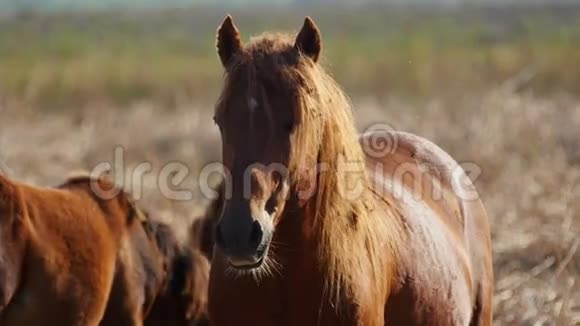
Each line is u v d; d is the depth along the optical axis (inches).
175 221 630.5
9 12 3425.2
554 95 1220.5
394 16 3292.3
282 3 5979.3
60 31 2491.4
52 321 385.7
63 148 914.1
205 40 2329.0
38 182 755.4
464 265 370.3
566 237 594.2
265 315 309.0
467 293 369.7
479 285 390.3
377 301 312.2
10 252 371.9
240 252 276.1
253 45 295.3
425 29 2561.5
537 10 3014.3
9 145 905.5
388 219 329.4
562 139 915.4
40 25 2645.2
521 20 2628.0
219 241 279.6
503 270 570.9
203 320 447.5
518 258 583.5
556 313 488.4
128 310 419.8
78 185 424.2
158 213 647.1
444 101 1160.8
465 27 2568.9
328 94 299.3
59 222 394.6
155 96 1364.4
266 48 293.6
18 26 2588.6
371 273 309.4
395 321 327.0
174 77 1496.1
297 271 303.7
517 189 729.0
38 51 1941.4
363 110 1125.1
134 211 433.7
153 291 433.1
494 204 689.6
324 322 305.1
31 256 378.6
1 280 367.9
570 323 477.7
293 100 285.0
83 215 407.2
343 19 3191.4
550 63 1419.8
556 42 1766.7
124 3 6028.5
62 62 1669.5
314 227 301.1
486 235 405.4
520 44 1754.4
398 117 1056.2
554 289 522.0
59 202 402.0
